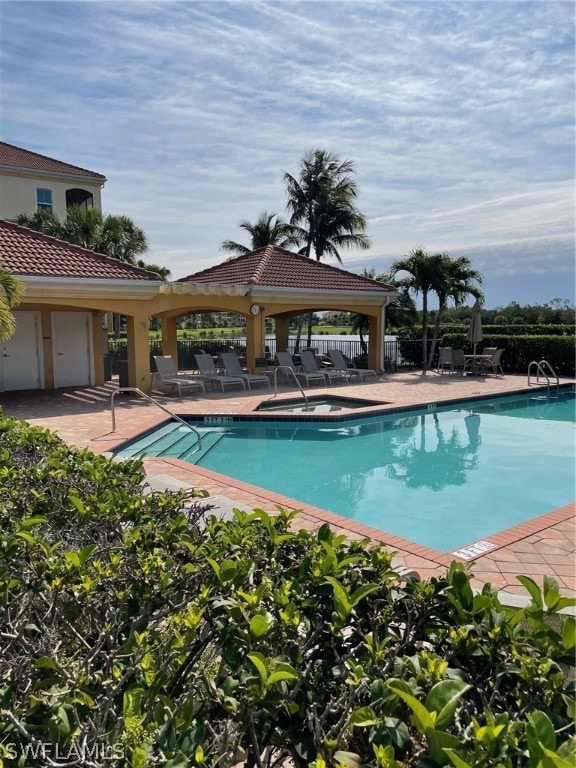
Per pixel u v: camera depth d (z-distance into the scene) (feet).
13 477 14.47
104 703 6.40
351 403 56.34
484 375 77.92
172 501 13.35
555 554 19.34
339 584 7.61
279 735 6.61
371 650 6.81
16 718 6.17
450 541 24.61
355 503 29.73
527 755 5.05
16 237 55.36
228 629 7.40
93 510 12.49
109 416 46.65
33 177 102.22
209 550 9.77
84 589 8.57
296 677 6.26
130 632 8.07
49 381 65.72
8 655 7.97
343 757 5.65
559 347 78.59
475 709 6.24
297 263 78.84
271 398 56.44
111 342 94.58
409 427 48.11
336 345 93.61
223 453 40.24
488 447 41.68
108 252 97.30
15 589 9.18
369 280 81.10
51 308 64.95
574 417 52.85
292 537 10.32
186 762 5.52
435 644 7.44
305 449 41.32
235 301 66.69
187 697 6.66
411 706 5.35
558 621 8.96
